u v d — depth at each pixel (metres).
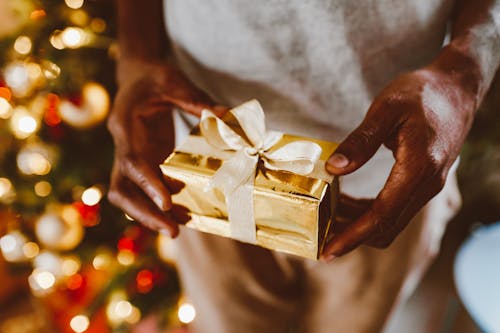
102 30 1.01
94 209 1.10
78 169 1.07
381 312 0.66
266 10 0.50
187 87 0.56
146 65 0.59
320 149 0.49
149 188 0.52
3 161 1.14
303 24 0.50
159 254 1.06
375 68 0.53
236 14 0.51
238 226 0.51
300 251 0.51
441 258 1.31
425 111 0.46
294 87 0.54
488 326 0.83
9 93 1.09
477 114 1.03
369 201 0.54
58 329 1.35
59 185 1.08
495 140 1.03
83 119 0.97
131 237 1.08
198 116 0.56
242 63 0.54
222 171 0.49
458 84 0.49
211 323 0.71
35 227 1.12
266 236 0.51
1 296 1.41
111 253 1.16
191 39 0.56
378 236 0.51
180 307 1.07
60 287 1.27
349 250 0.50
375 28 0.51
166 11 0.58
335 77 0.53
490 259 0.94
